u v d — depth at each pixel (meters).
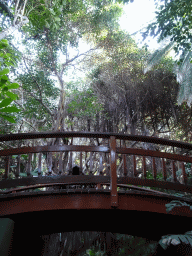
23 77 8.62
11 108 1.30
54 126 7.75
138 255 4.62
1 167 6.78
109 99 11.46
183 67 9.51
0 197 2.31
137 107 11.26
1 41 2.37
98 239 5.61
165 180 2.87
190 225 2.74
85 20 9.49
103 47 10.55
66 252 5.34
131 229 3.13
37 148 2.85
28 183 2.60
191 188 2.79
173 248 2.68
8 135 2.73
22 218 2.55
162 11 5.29
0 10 3.98
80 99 9.83
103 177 2.74
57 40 9.12
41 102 8.48
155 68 11.38
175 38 5.41
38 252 3.45
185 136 11.41
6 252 1.31
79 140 10.61
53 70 9.51
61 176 2.70
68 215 2.67
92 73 11.58
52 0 3.92
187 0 5.02
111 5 9.52
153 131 11.62
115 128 10.73
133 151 2.88
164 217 2.63
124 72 11.36
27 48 9.05
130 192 2.50
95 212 2.59
